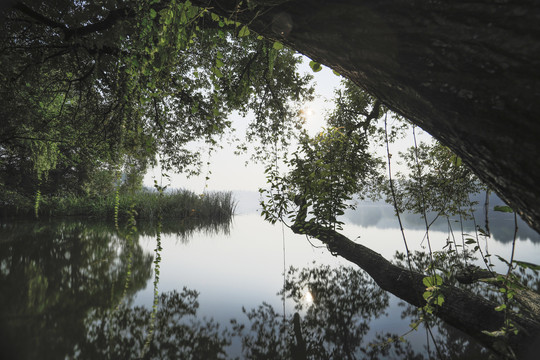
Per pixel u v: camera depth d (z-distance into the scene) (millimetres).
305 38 1205
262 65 5941
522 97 763
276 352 2389
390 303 3629
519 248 7086
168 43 2301
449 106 913
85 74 5441
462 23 827
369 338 2646
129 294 3734
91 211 14219
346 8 1027
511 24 758
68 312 3072
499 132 825
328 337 2688
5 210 13039
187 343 2500
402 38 951
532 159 779
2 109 6496
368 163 6176
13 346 2303
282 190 4523
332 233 4180
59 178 15789
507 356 1545
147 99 3039
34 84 5621
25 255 5719
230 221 14688
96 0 4492
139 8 2719
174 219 14023
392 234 10391
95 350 2314
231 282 4434
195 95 5820
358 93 6484
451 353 2314
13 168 14172
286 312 3318
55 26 4184
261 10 1250
